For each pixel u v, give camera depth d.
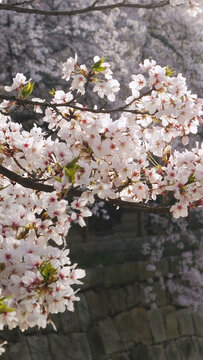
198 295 15.18
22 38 13.66
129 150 3.87
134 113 3.80
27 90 4.17
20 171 4.16
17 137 4.03
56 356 12.42
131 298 14.34
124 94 14.27
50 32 14.04
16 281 2.89
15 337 11.98
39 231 3.58
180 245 15.55
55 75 13.55
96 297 13.66
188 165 3.77
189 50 15.05
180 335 15.05
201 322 15.63
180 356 14.78
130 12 14.51
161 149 3.99
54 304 2.91
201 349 15.30
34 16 13.79
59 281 2.89
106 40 14.38
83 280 13.50
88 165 3.57
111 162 3.87
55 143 3.75
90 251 14.18
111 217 15.55
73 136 3.88
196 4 3.89
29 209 3.78
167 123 3.94
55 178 3.36
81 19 14.06
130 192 4.05
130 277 14.45
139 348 14.04
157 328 14.60
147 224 16.17
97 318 13.55
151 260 14.84
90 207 14.13
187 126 3.94
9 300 2.86
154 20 14.94
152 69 3.74
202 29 14.98
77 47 14.14
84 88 3.85
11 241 3.07
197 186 3.73
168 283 15.05
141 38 14.62
